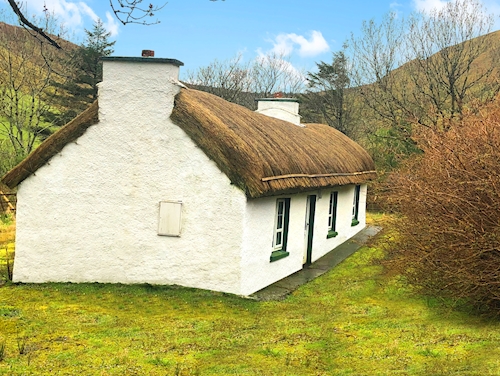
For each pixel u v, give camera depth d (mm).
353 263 15461
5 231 19656
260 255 11961
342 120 41719
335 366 6930
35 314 9719
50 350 7676
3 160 25562
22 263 12094
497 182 8211
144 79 11445
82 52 32125
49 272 12031
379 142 29812
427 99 28828
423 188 9523
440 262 9375
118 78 11547
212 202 11156
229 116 12633
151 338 8320
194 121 11219
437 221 9203
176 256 11438
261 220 11914
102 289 11406
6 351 7586
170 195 11414
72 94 35031
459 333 8227
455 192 8766
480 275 8570
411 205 10117
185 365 7039
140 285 11555
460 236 8852
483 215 8555
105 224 11773
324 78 45750
